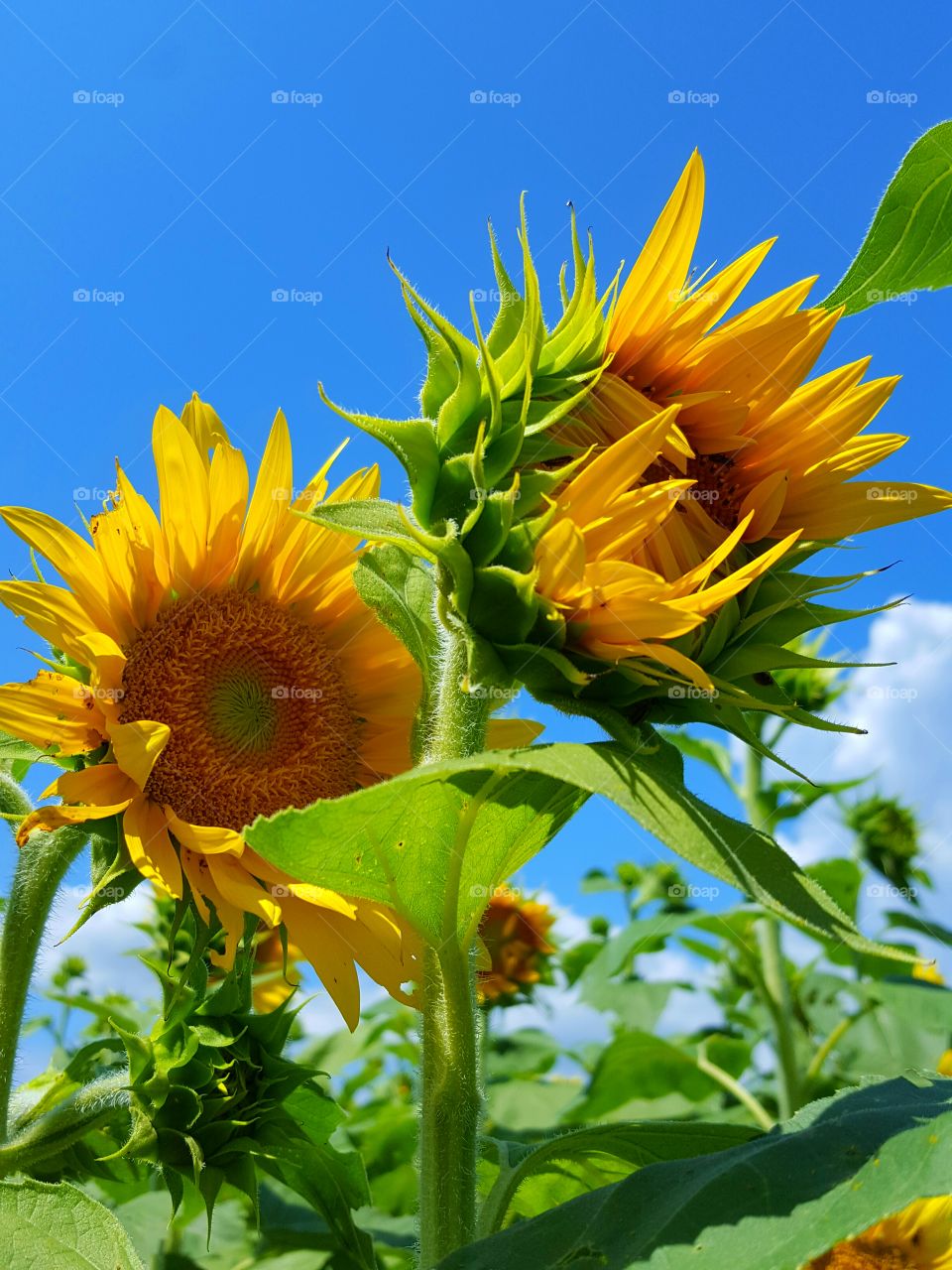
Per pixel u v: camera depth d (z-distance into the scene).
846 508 0.37
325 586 0.49
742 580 0.31
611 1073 0.82
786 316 0.36
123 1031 0.43
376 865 0.32
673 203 0.35
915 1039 0.77
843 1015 0.84
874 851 0.84
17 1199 0.36
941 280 0.41
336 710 0.48
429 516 0.32
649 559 0.33
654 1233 0.28
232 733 0.46
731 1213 0.27
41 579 0.44
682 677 0.32
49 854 0.42
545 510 0.32
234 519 0.47
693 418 0.36
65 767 0.43
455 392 0.32
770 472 0.37
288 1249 0.55
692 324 0.36
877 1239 0.45
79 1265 0.35
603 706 0.32
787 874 0.28
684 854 0.27
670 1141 0.40
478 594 0.31
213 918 0.42
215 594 0.47
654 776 0.29
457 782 0.31
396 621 0.36
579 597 0.31
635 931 0.85
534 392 0.33
